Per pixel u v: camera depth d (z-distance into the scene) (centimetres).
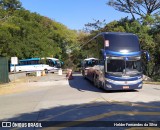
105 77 2062
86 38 6562
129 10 4809
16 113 1375
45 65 5303
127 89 2078
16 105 1645
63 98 1855
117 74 2044
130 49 2078
